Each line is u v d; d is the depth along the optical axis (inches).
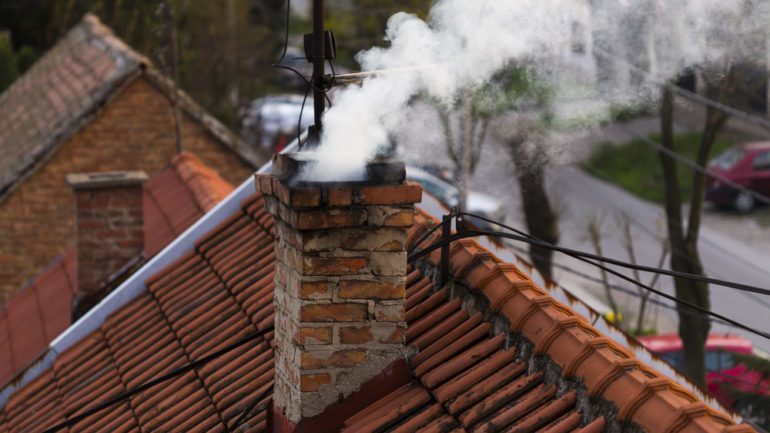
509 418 182.7
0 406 333.1
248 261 319.6
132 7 1130.0
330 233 194.1
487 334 211.2
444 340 212.7
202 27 1195.9
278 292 211.6
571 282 895.7
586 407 175.9
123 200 412.8
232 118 1174.3
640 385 168.2
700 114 1210.6
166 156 638.5
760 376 598.5
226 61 1200.8
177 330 304.2
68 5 1332.4
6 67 1234.6
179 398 263.7
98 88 640.4
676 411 158.4
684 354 621.9
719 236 1034.1
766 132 1160.8
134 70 624.4
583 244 976.3
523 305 205.0
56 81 792.3
